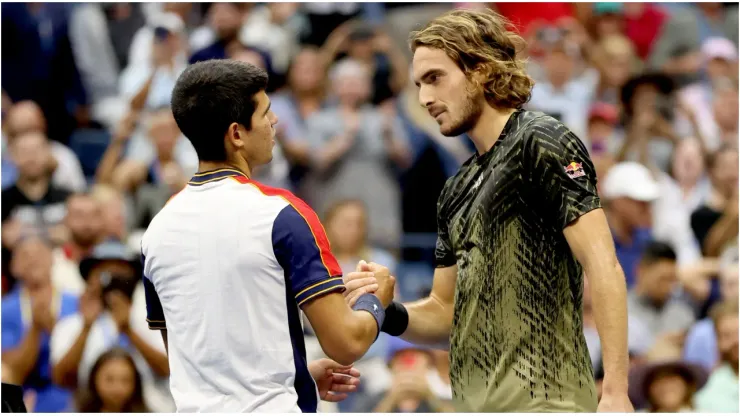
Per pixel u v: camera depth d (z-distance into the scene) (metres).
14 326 8.34
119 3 11.34
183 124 3.60
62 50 11.02
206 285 3.46
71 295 8.59
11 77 10.86
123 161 10.20
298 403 3.48
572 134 3.63
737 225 10.15
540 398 3.63
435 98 3.85
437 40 3.84
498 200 3.71
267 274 3.44
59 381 7.99
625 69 11.25
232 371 3.44
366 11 11.14
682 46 11.67
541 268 3.67
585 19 11.58
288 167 9.95
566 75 10.77
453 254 4.22
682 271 9.41
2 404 4.07
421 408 7.71
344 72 10.27
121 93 11.03
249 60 10.44
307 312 3.46
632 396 7.81
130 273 8.04
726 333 8.48
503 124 3.82
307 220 3.48
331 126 10.03
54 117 10.89
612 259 3.46
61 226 9.53
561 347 3.67
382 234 9.75
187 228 3.52
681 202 10.30
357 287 3.81
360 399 7.81
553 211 3.63
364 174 9.91
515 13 11.40
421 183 9.95
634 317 8.96
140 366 7.82
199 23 11.48
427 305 4.32
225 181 3.55
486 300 3.74
